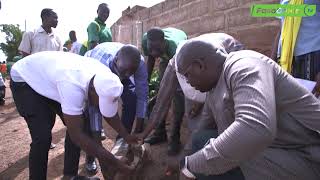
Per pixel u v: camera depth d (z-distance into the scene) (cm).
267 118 145
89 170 338
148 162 319
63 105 230
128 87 329
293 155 176
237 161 152
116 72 287
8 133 484
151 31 336
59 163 370
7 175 345
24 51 487
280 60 283
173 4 546
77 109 230
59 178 333
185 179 203
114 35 880
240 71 159
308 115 173
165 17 577
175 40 343
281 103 170
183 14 515
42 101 273
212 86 183
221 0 420
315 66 265
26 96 270
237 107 152
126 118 332
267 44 359
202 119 224
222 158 153
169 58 352
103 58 299
